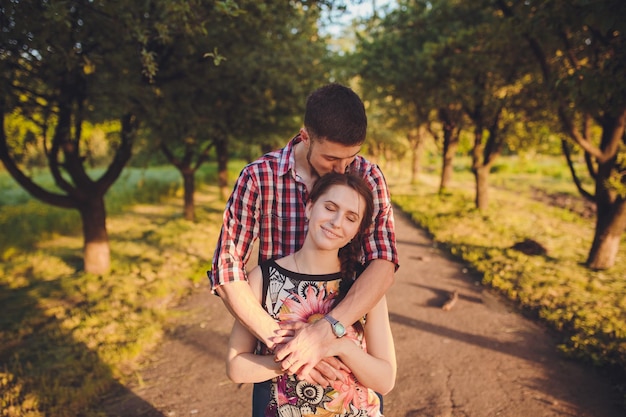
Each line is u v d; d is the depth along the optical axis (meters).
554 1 4.42
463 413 3.39
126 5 4.23
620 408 3.42
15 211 10.34
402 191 19.41
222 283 1.44
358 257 1.50
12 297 5.96
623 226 6.94
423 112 15.83
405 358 4.33
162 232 10.18
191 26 4.45
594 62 5.72
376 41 13.46
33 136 6.48
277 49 8.97
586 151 7.16
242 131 10.43
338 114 1.31
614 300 5.49
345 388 1.40
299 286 1.43
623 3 3.47
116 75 5.49
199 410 3.50
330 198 1.36
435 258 8.27
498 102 10.53
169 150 11.75
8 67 4.66
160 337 4.85
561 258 7.73
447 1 11.78
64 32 4.34
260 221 1.55
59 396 3.51
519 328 4.97
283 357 1.30
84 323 4.96
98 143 18.16
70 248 8.88
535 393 3.65
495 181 25.94
